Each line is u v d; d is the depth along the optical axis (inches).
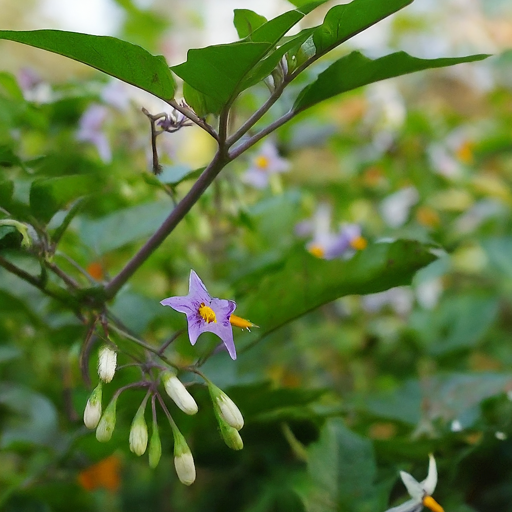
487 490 17.2
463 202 28.3
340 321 24.6
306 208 22.7
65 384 19.2
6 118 20.2
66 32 14.4
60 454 18.0
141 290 20.3
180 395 15.0
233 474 18.2
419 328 22.9
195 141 28.7
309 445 16.7
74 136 21.6
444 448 17.1
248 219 19.5
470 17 39.5
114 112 21.7
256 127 21.9
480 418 17.6
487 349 24.7
